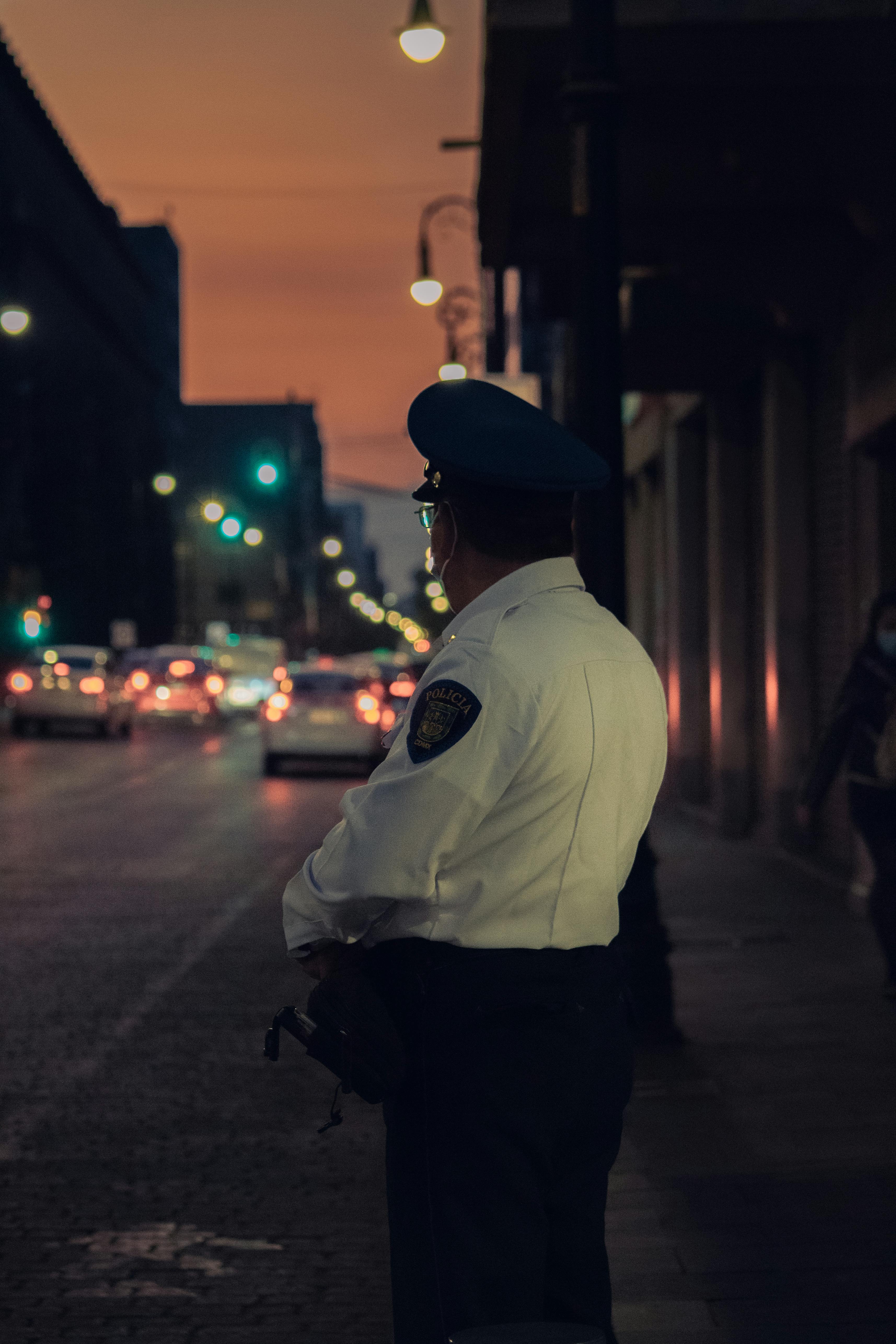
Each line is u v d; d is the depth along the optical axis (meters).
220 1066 8.10
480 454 2.77
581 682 2.70
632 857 2.91
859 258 12.82
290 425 152.12
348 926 2.70
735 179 11.93
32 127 75.44
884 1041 8.07
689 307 14.47
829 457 13.95
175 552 95.62
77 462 67.62
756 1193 5.81
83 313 83.06
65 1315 4.95
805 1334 4.58
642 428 24.34
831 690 14.09
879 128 10.72
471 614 2.81
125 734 41.34
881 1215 5.57
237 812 21.27
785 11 9.00
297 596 145.00
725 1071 7.52
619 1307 4.79
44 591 65.56
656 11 9.05
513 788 2.65
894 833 8.77
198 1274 5.30
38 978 10.24
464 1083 2.67
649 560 25.19
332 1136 6.92
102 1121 7.12
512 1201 2.66
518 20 9.43
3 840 17.88
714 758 18.48
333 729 27.83
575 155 8.37
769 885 13.80
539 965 2.71
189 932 11.93
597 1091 2.75
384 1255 5.49
